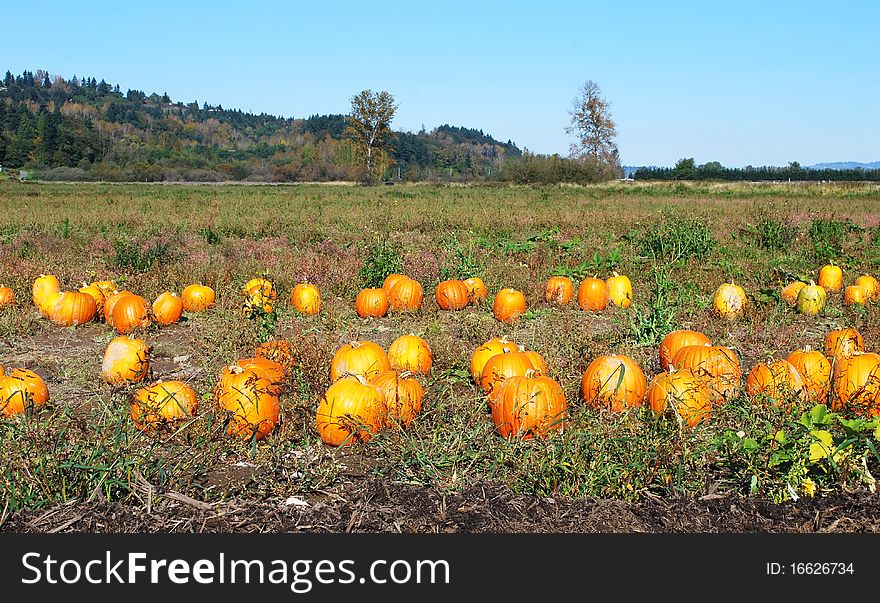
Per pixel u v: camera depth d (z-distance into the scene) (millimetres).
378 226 20797
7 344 8406
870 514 4465
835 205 31094
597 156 81000
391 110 93438
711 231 18625
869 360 6203
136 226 21297
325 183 87625
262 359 6496
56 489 4582
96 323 9547
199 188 62344
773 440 4883
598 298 10562
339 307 10484
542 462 4797
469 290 10633
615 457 4953
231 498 4680
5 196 40938
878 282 12062
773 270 13047
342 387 5652
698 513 4469
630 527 4344
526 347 8000
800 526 4367
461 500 4578
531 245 15867
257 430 5633
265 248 15977
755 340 8906
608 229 20188
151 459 4957
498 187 65188
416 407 5852
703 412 5582
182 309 9883
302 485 4844
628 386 6020
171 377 7297
